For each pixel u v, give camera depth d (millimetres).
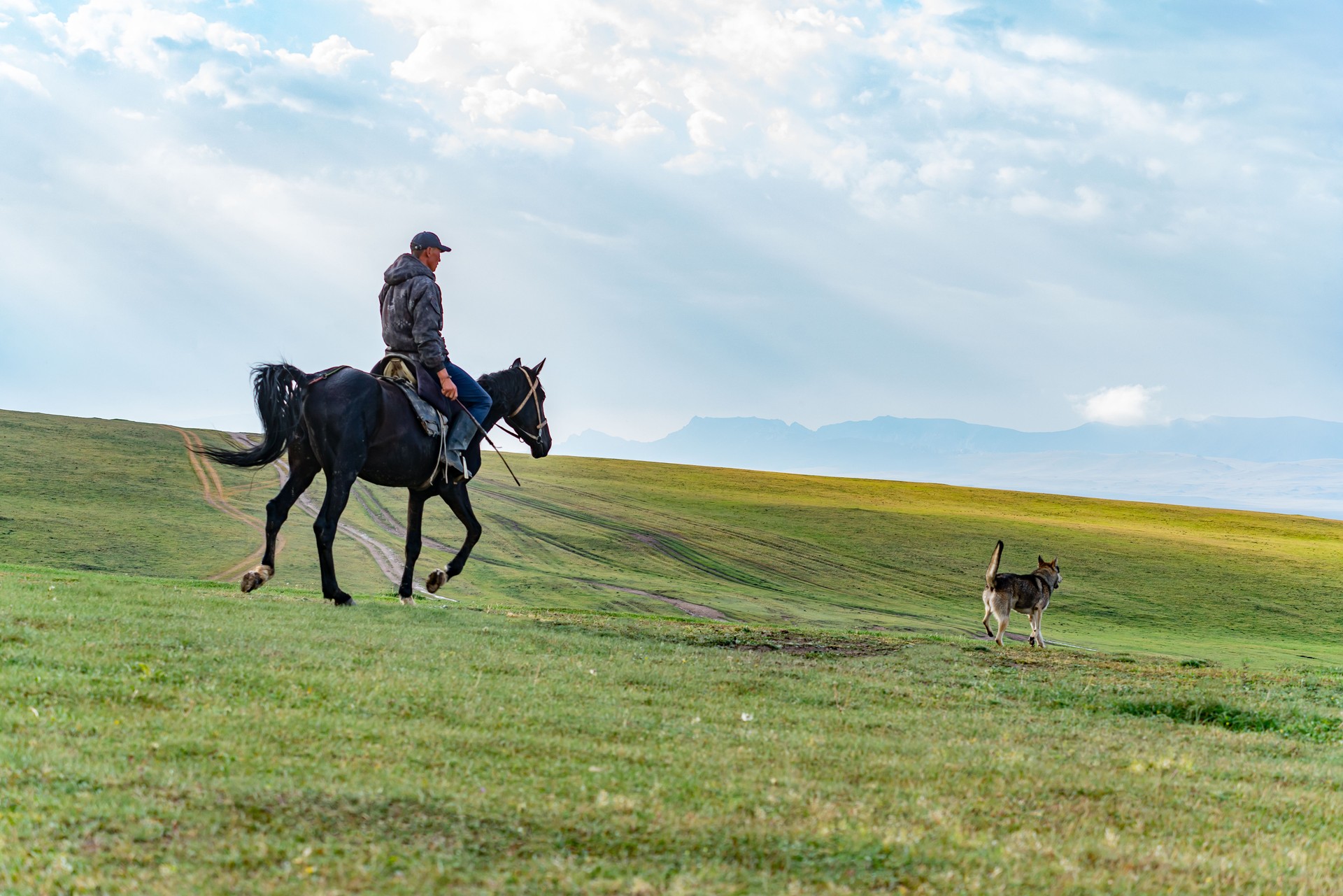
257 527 51594
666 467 108750
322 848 4684
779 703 9867
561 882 4512
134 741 6203
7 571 17891
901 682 11680
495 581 44656
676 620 17250
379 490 65562
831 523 75875
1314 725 11016
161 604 12430
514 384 15828
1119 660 15539
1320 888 5434
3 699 7012
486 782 6039
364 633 11328
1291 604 58500
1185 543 79062
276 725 6922
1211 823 6633
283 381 13344
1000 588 19547
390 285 14188
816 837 5398
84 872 4262
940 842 5559
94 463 66062
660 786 6184
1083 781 7418
